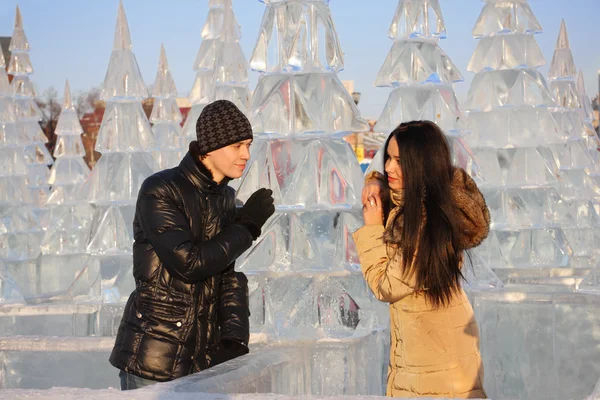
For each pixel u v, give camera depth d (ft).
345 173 15.20
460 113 20.49
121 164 23.22
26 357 13.94
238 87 27.14
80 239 41.98
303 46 15.47
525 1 25.66
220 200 11.78
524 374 16.52
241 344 11.57
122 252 22.30
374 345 14.55
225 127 11.30
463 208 10.19
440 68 20.16
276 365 10.93
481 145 25.34
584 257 35.58
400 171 10.49
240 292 11.88
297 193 14.98
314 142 15.25
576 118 38.37
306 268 14.67
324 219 14.96
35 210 47.55
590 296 16.10
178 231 11.05
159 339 11.14
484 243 24.31
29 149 48.49
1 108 42.01
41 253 41.78
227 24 27.04
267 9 16.10
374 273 10.47
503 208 24.52
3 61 42.32
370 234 10.59
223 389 8.94
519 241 24.12
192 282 11.27
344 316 14.34
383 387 15.28
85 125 163.53
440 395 10.30
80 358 13.83
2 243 41.14
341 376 13.30
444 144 10.33
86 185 23.36
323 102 15.37
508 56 25.52
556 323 16.28
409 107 20.13
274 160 15.25
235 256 11.31
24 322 18.22
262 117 15.39
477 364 10.55
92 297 22.06
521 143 24.93
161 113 37.58
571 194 36.94
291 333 14.08
